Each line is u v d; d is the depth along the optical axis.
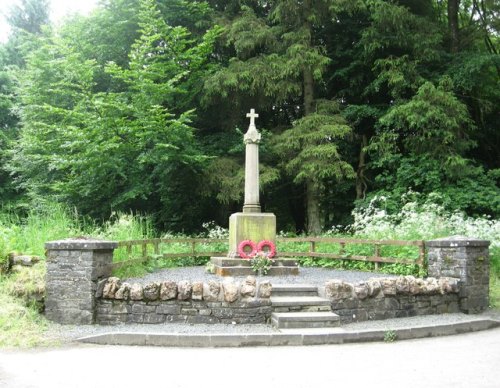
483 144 21.34
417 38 17.73
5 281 8.93
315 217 18.48
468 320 8.92
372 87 18.52
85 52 19.22
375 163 17.72
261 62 17.86
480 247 10.08
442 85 16.94
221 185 17.50
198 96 19.02
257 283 8.59
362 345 7.46
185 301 8.38
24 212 21.92
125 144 16.66
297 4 18.12
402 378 5.57
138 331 7.78
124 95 18.22
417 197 16.84
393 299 9.12
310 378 5.61
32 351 6.96
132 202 18.64
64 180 19.05
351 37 20.33
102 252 8.71
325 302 8.55
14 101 25.55
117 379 5.60
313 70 17.78
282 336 7.46
